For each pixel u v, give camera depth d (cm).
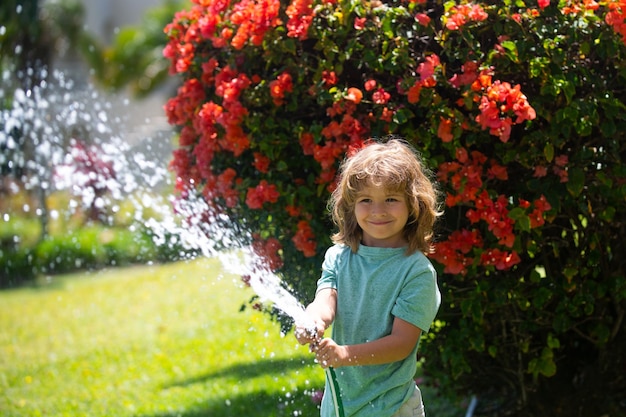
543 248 427
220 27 448
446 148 397
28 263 1082
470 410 499
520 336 439
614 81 410
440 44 395
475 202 395
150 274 994
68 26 1725
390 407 317
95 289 961
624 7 378
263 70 438
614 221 433
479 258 400
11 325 841
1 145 999
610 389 466
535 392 472
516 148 396
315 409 460
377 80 410
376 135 397
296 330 304
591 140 408
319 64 409
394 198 317
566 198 399
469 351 455
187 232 467
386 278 319
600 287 425
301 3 404
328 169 412
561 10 390
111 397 603
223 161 464
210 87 468
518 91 372
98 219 1134
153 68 2008
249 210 453
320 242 434
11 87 1162
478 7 381
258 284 409
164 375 647
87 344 754
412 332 312
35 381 654
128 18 2631
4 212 1174
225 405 551
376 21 403
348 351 304
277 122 430
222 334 721
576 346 477
